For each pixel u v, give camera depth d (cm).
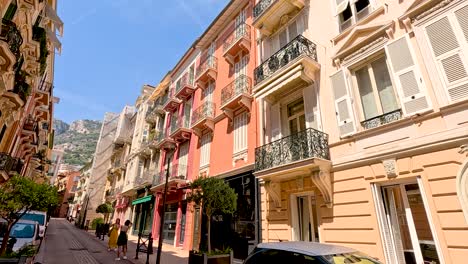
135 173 2548
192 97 1827
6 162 1234
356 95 737
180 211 1517
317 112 817
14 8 914
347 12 840
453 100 521
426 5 608
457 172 488
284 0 1012
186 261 1003
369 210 611
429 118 553
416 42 613
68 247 1420
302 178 787
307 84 885
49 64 1925
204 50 1844
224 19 1614
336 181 701
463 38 536
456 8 556
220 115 1395
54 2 1466
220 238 1134
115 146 3666
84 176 5534
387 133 621
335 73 784
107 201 3341
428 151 539
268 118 1031
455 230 470
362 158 654
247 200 1033
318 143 736
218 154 1329
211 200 826
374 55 705
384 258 556
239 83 1245
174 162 1809
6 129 1258
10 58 782
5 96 1005
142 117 2933
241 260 991
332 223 679
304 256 377
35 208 719
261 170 852
